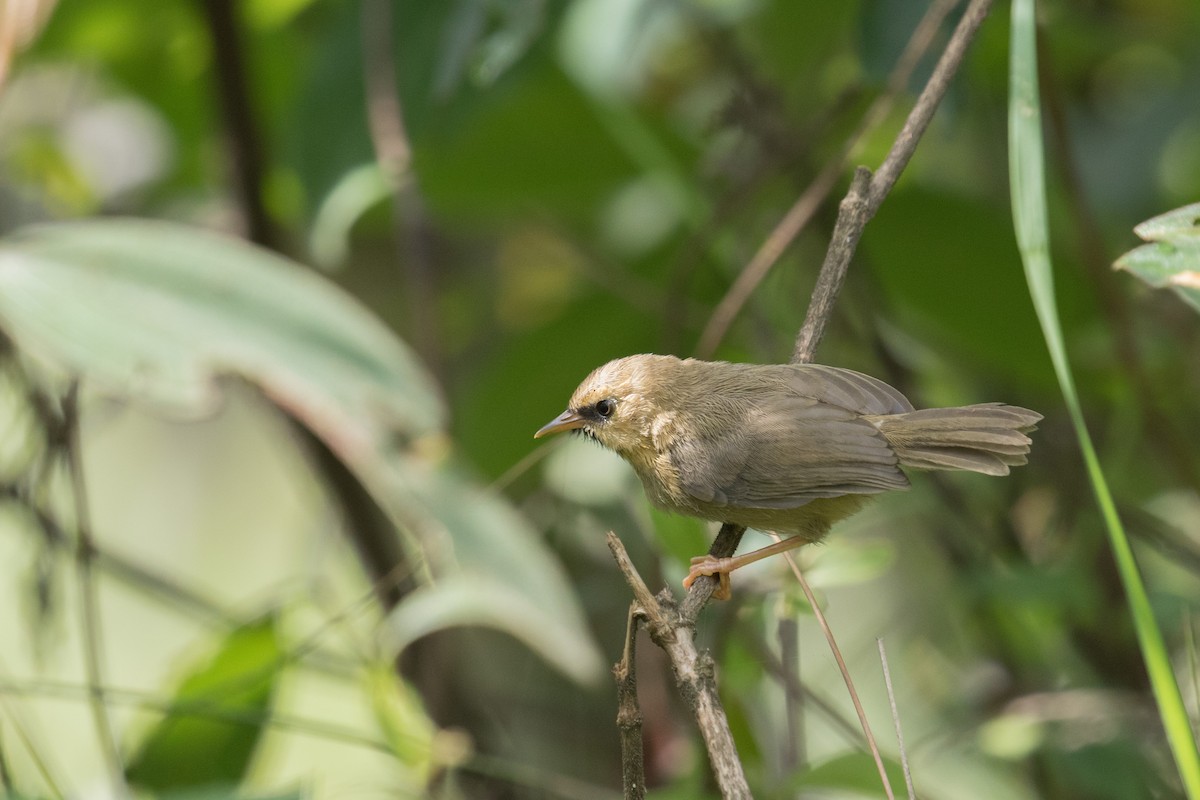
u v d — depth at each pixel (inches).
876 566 320.8
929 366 482.3
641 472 333.1
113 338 310.0
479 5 380.5
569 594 326.3
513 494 468.4
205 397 308.7
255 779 394.6
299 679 463.8
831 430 300.5
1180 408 452.4
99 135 550.9
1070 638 413.7
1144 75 509.0
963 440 297.6
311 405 315.6
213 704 336.2
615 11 389.7
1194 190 473.4
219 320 319.3
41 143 514.6
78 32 487.5
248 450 563.2
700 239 389.1
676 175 415.5
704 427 315.9
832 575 321.4
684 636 239.6
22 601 376.5
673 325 390.0
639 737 227.1
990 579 361.1
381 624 387.5
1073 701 375.9
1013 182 239.1
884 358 425.4
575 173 455.5
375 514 433.4
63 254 319.3
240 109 422.3
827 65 477.7
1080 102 505.4
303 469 486.0
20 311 308.3
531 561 327.6
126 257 321.7
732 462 308.7
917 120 288.8
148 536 544.1
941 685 445.4
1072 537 428.8
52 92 544.1
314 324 326.6
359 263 523.2
